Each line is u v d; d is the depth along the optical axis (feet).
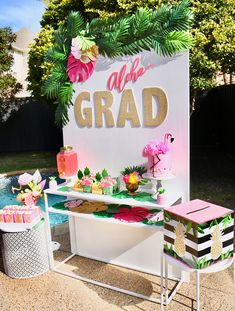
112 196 11.31
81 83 12.60
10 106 45.16
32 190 13.41
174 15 10.39
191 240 8.42
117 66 11.64
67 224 18.02
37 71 28.19
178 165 11.07
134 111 11.55
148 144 10.67
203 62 20.80
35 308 10.52
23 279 12.32
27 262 12.20
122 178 12.21
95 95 12.34
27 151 45.93
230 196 21.16
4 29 40.98
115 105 11.96
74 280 12.15
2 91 42.65
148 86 11.10
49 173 31.42
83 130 12.96
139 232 12.24
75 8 26.22
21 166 34.65
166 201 10.25
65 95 13.05
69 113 13.19
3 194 26.71
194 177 26.45
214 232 8.46
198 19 21.40
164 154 10.38
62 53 12.95
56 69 13.20
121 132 12.05
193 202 9.71
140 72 11.17
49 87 13.46
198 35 20.43
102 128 12.45
